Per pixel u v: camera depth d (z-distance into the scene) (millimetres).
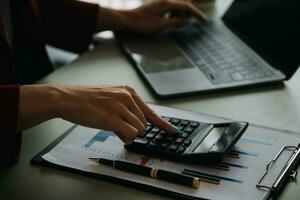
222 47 937
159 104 756
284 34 849
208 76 823
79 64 916
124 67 897
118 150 635
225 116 716
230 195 533
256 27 940
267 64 848
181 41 990
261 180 556
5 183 586
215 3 1229
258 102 754
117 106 628
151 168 574
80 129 687
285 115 714
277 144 625
